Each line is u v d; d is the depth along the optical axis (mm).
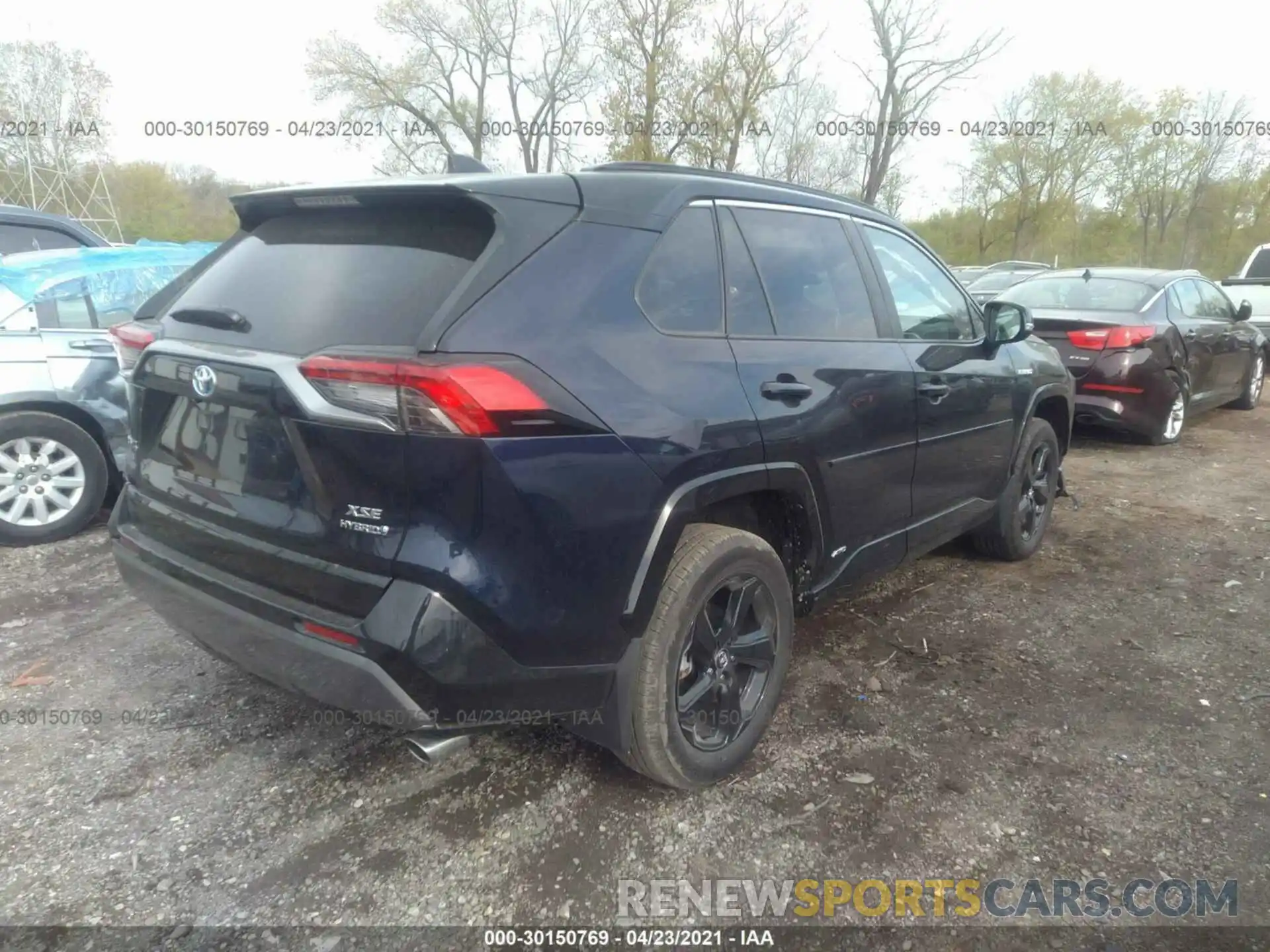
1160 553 4902
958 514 3928
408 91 26547
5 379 4578
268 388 2123
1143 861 2393
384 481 1982
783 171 23859
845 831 2508
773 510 2947
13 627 3756
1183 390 7762
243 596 2260
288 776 2729
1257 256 13445
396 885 2279
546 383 2061
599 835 2479
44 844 2410
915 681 3393
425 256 2221
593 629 2221
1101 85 32156
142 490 2721
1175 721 3109
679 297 2523
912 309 3604
